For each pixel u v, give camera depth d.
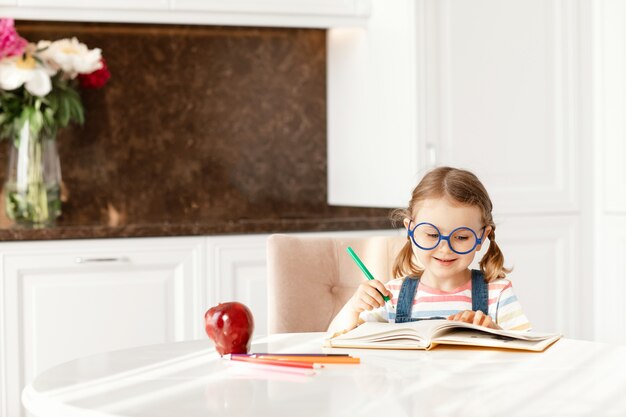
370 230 3.16
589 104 3.46
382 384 1.37
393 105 3.29
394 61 3.27
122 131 3.52
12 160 3.18
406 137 3.23
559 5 3.42
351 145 3.54
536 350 1.60
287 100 3.69
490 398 1.28
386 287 1.99
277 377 1.43
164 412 1.21
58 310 2.89
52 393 1.34
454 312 1.91
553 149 3.42
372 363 1.53
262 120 3.67
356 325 1.80
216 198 3.62
